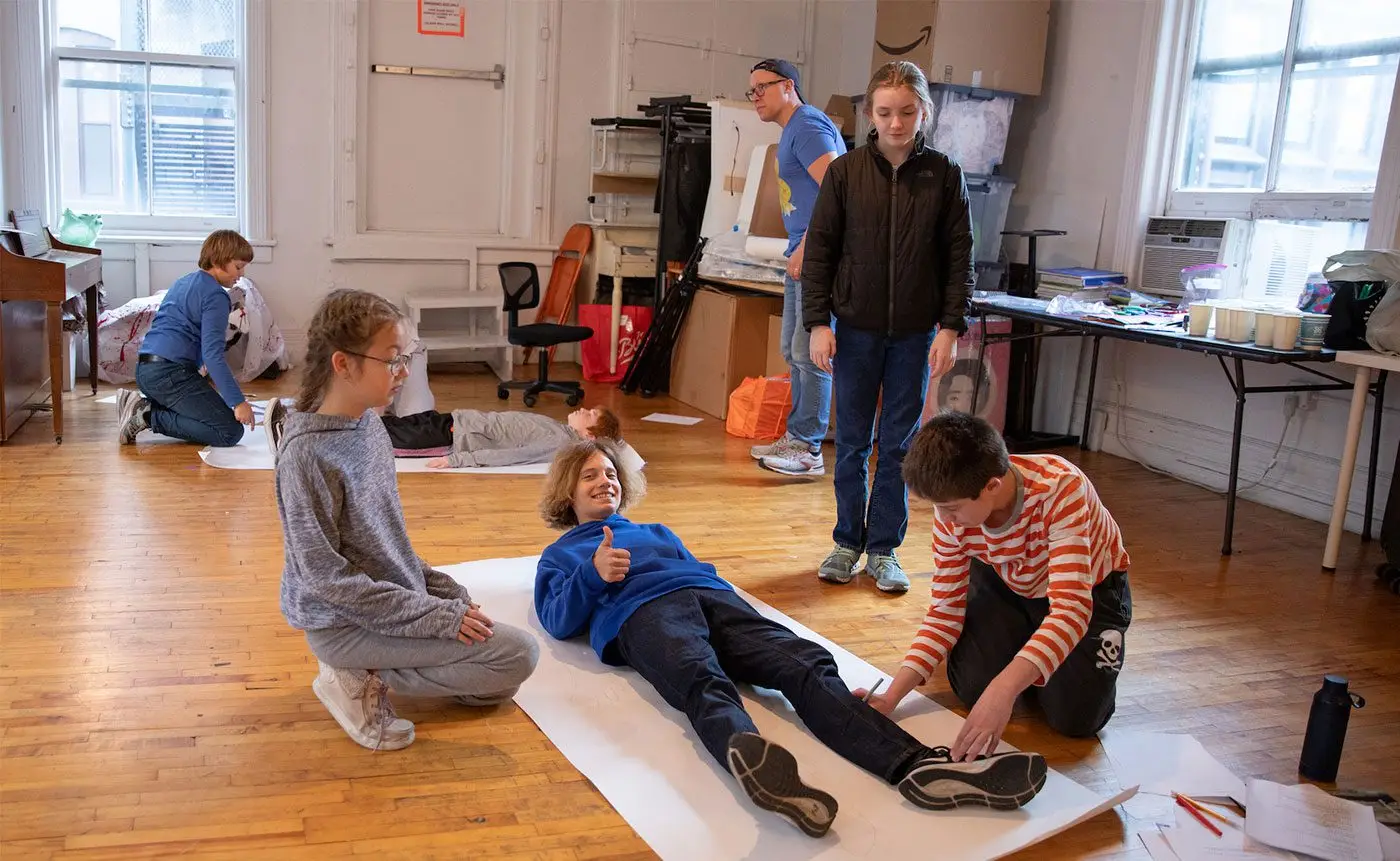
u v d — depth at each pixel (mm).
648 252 6137
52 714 2105
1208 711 2406
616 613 2287
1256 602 3143
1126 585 2186
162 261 5840
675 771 1988
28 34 5410
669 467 4340
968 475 1885
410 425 4266
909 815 1862
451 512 3561
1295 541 3799
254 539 3188
